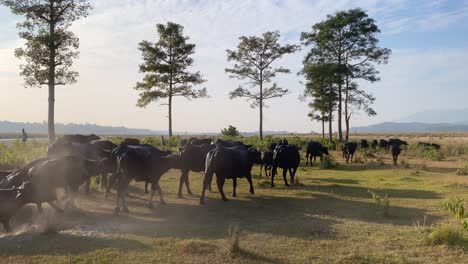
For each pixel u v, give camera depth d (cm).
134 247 849
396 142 3719
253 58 4506
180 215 1146
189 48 4244
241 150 1432
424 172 2102
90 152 1456
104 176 1458
